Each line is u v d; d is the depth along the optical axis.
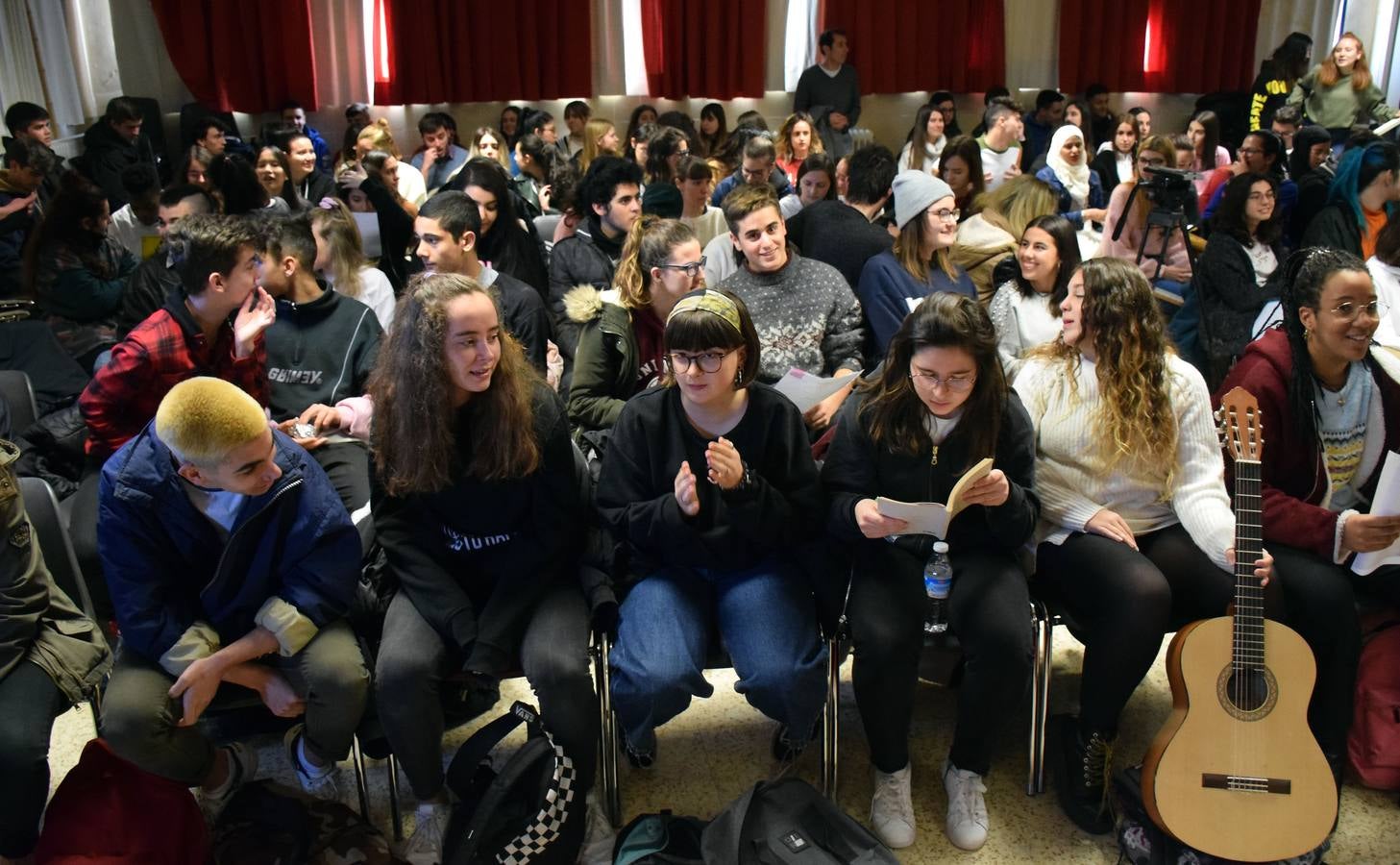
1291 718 1.88
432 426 1.92
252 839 1.89
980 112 8.96
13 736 1.78
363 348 2.67
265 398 2.43
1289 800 1.87
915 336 1.97
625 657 1.96
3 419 2.44
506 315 2.84
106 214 3.75
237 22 7.29
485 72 7.86
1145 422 2.12
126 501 1.83
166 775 1.87
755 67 8.32
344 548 1.95
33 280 3.69
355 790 2.23
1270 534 2.17
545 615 2.01
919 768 2.28
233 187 3.95
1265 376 2.25
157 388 2.28
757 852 1.90
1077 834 2.10
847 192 3.77
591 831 2.05
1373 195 4.21
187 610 1.92
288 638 1.88
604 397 2.63
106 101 6.86
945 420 2.07
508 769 1.91
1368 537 2.06
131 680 1.85
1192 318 3.60
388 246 3.96
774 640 1.96
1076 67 8.79
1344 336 2.15
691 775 2.27
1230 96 8.71
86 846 1.79
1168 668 1.94
